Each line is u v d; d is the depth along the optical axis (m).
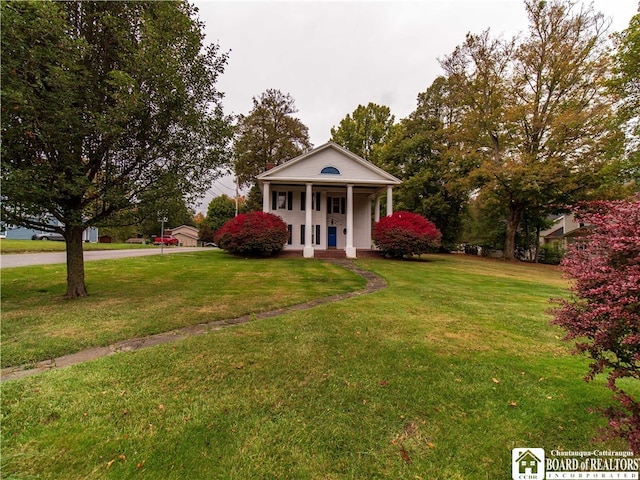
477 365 3.69
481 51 21.06
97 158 6.57
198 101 7.44
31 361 3.77
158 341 4.49
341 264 15.40
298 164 20.25
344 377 3.35
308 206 19.53
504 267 17.16
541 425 2.60
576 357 3.96
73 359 3.86
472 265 17.12
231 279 10.12
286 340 4.41
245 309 6.18
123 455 2.18
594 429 2.53
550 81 20.16
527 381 3.32
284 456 2.21
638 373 2.00
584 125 17.89
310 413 2.71
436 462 2.19
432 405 2.86
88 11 6.33
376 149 31.42
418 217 18.92
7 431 2.39
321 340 4.42
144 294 7.54
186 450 2.24
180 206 7.62
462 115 23.75
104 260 14.88
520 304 7.21
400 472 2.09
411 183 26.42
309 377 3.34
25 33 4.97
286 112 31.91
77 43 5.36
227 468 2.08
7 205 5.67
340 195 23.53
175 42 6.74
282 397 2.95
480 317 5.88
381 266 14.84
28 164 5.62
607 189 17.06
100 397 2.90
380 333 4.76
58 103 5.37
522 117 20.11
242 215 19.31
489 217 27.91
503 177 19.88
